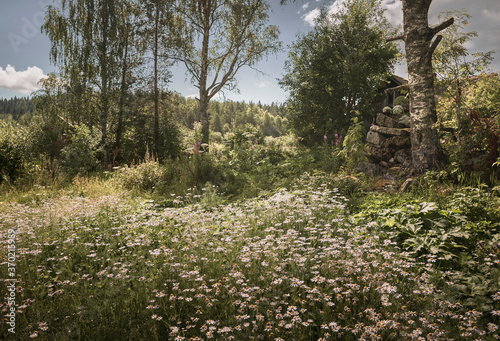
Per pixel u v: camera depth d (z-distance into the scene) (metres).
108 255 4.16
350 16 18.91
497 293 2.89
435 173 7.23
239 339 2.52
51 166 11.70
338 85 18.00
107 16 17.31
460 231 4.17
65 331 2.70
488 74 8.81
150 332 2.72
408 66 8.46
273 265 3.50
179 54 19.27
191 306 3.04
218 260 3.79
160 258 3.96
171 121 20.38
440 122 8.13
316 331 2.78
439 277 3.34
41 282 3.44
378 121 10.10
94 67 17.72
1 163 11.03
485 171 6.84
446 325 2.61
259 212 5.84
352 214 5.82
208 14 19.33
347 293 2.96
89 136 15.38
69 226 5.25
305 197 6.65
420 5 8.33
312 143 18.64
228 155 14.06
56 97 17.72
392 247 4.04
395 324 2.53
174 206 7.48
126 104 18.80
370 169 8.59
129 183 10.03
